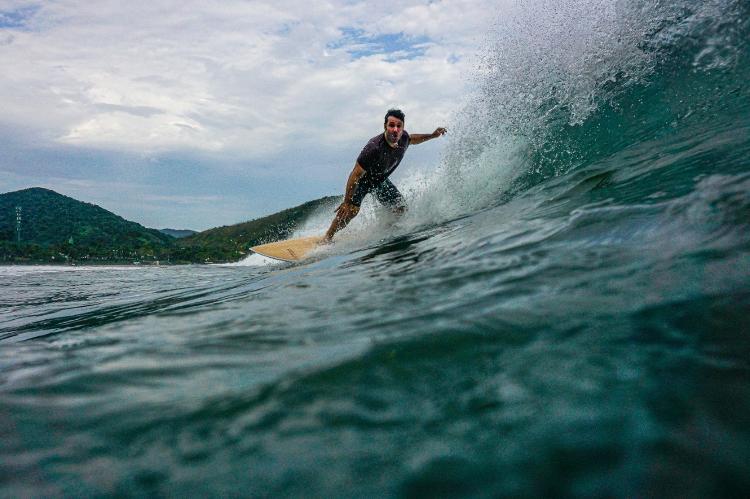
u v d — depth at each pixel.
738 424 0.65
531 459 0.66
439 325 1.27
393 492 0.63
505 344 1.06
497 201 4.25
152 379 1.19
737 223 1.41
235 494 0.67
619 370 0.85
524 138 4.95
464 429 0.76
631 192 2.23
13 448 0.88
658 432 0.66
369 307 1.68
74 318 3.40
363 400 0.91
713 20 4.43
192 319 2.07
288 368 1.15
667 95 4.05
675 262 1.30
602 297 1.21
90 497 0.71
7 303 6.11
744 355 0.81
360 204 6.15
